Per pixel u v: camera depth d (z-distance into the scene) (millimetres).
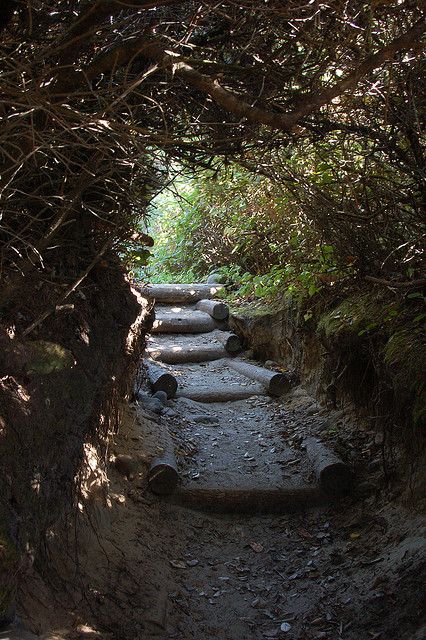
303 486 5758
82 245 4555
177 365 8586
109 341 4816
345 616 4371
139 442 5922
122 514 5000
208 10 3488
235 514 5656
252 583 4875
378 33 3564
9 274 3742
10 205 3754
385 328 5637
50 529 3809
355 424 6316
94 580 4059
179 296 9961
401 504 5141
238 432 6875
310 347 7426
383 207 4918
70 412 3939
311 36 3570
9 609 3061
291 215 7891
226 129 4043
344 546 5094
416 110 4254
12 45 3629
